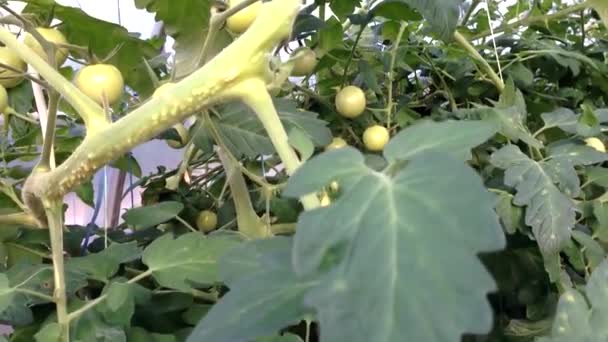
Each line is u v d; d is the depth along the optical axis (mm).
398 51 675
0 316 358
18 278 383
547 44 740
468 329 161
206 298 414
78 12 500
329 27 617
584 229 508
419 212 184
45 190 361
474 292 166
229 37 512
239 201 501
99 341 347
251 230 503
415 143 229
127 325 358
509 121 518
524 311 495
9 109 497
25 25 381
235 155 512
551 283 483
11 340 383
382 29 682
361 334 165
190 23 509
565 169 457
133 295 365
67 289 379
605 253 483
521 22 780
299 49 503
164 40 680
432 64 704
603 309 300
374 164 370
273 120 300
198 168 770
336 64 690
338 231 187
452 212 181
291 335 342
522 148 568
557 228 427
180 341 385
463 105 728
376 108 667
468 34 747
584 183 517
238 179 500
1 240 475
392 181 199
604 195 503
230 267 264
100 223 842
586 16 841
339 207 194
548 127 527
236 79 302
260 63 302
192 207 617
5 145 626
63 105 666
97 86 394
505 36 798
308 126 489
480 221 178
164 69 640
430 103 733
